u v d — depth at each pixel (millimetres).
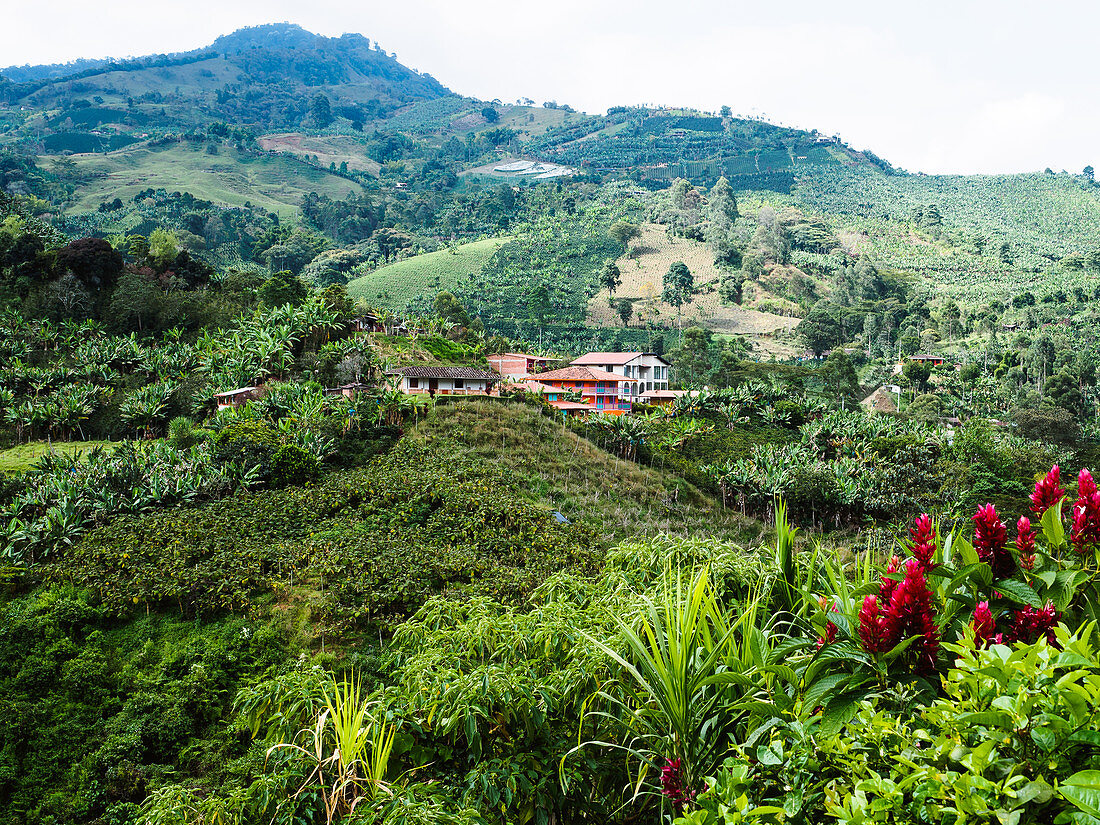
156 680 21938
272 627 24469
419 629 13445
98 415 56938
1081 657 3523
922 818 3492
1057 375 98875
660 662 5988
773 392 75562
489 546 31141
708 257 191875
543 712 8352
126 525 31703
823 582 7215
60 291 74125
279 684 11414
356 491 36312
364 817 7539
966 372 108375
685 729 5824
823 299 173875
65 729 20078
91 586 26375
